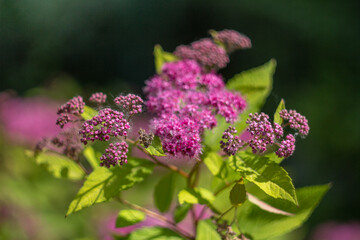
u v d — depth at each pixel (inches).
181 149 14.9
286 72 74.7
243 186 14.8
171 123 15.0
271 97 66.3
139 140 14.6
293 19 74.2
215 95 15.8
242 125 16.1
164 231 15.8
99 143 17.1
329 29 72.6
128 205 16.0
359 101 65.7
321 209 57.6
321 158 63.6
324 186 15.2
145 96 16.2
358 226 34.4
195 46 17.1
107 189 15.1
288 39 75.5
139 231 15.8
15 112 28.8
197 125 15.2
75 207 14.9
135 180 15.3
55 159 16.6
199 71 16.5
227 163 15.5
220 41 17.5
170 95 15.7
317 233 35.6
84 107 15.4
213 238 15.2
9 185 25.0
